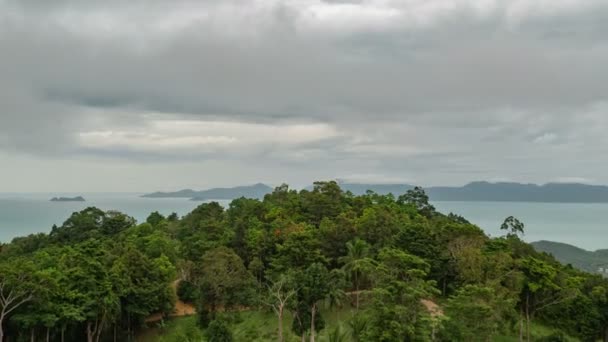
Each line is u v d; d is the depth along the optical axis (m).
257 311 80.06
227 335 61.72
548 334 69.69
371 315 51.25
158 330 78.81
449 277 75.88
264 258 91.50
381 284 56.66
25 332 66.12
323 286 62.34
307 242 80.50
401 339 47.53
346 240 87.94
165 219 153.12
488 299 54.84
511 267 68.94
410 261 63.22
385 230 89.31
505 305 55.66
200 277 83.06
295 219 107.25
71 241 119.75
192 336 67.38
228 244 98.75
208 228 109.00
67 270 68.56
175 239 122.00
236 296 76.81
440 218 124.75
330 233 88.75
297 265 78.69
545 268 65.25
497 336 66.62
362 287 77.75
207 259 82.56
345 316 71.06
